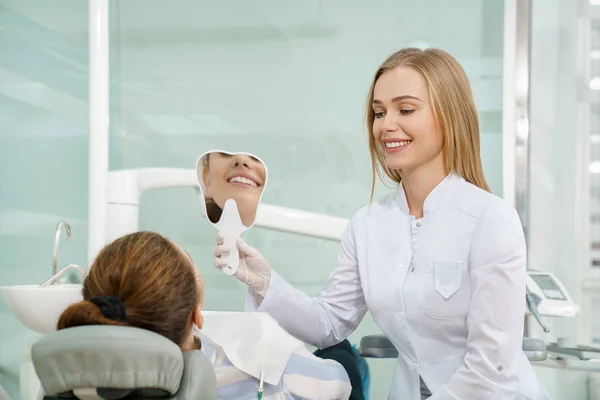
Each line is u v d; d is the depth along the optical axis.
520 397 1.35
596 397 2.04
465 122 1.42
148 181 2.28
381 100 1.43
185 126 2.57
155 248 1.04
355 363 1.69
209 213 1.48
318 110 2.52
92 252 2.21
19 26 2.66
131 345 0.90
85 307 0.97
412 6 2.48
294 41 2.53
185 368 0.98
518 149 2.44
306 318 1.58
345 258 1.61
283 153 2.54
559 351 1.95
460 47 2.46
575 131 2.46
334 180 2.51
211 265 2.52
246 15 2.55
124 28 2.59
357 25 2.50
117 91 2.59
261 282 1.56
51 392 0.93
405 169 1.46
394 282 1.44
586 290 2.56
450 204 1.42
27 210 2.65
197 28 2.57
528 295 2.02
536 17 2.47
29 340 2.03
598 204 2.57
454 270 1.38
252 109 2.55
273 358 1.34
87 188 2.62
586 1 2.47
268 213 2.25
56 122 2.63
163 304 1.00
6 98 2.67
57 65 2.63
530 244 2.47
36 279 2.65
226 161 1.48
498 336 1.30
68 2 2.61
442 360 1.41
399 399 1.47
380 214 1.54
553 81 2.46
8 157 2.67
